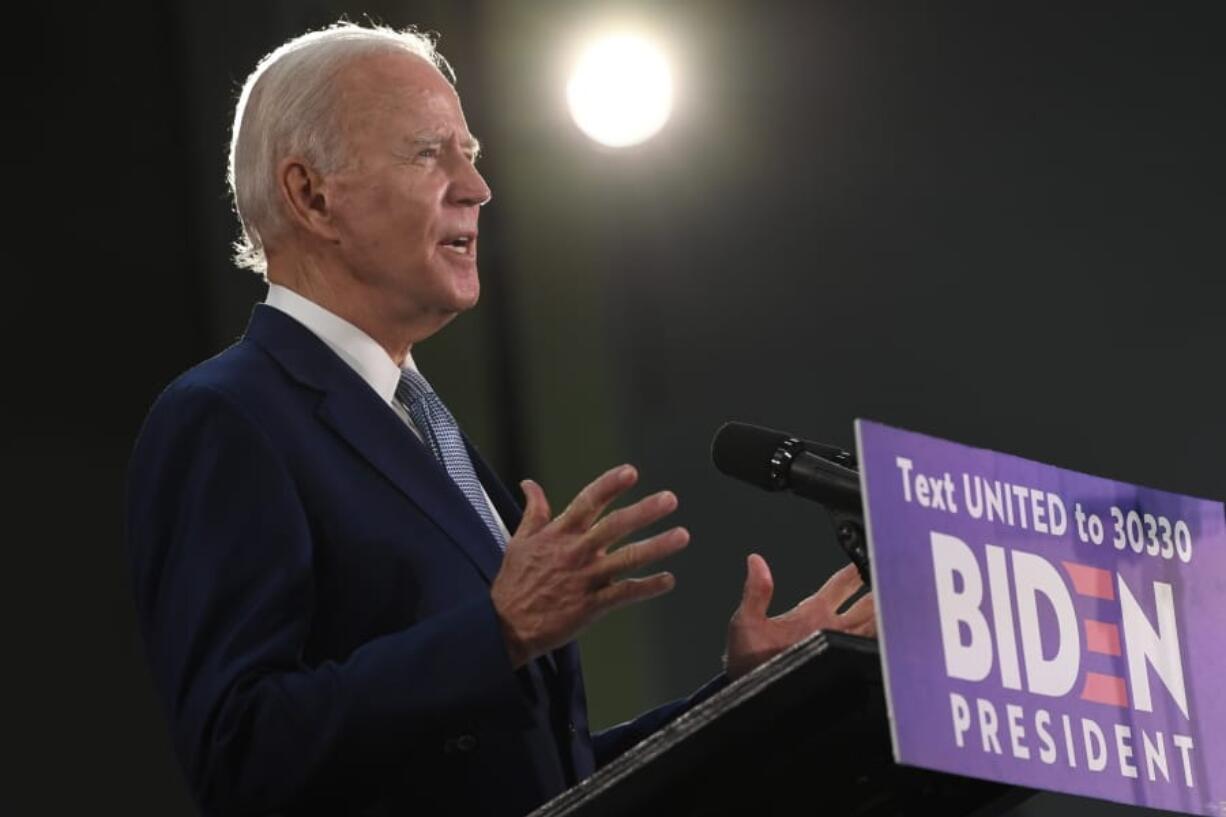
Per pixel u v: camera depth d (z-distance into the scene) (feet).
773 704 15.65
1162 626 17.46
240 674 19.12
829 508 20.51
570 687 21.85
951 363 45.83
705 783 16.62
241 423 20.61
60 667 41.06
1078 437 44.83
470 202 22.74
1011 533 16.30
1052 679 16.14
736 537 46.34
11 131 41.70
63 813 40.65
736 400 46.83
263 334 22.15
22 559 41.06
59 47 42.09
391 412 21.79
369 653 19.02
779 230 47.06
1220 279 44.19
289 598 19.75
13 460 41.19
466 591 20.77
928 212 46.32
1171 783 16.85
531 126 47.06
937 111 46.50
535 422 47.06
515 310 47.19
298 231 22.67
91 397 41.78
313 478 20.77
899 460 15.56
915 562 15.34
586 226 47.29
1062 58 45.78
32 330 41.52
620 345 47.24
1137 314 44.70
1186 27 44.91
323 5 43.24
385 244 22.27
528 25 46.70
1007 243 45.73
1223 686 17.87
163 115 42.42
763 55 47.42
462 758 20.40
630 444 46.93
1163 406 44.32
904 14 46.88
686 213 47.37
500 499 24.08
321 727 18.69
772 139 47.24
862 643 15.58
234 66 42.47
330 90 22.62
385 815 20.04
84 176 42.09
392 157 22.38
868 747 17.40
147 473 20.70
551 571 18.35
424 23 45.91
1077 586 16.72
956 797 18.65
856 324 46.50
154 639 20.29
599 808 16.21
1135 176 45.01
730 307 47.11
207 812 19.40
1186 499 18.31
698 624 46.26
